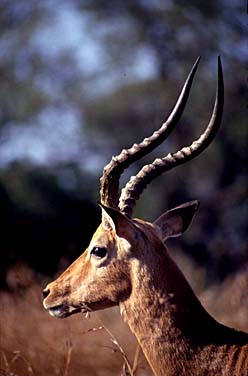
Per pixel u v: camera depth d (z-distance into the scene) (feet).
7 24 238.27
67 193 204.85
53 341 84.43
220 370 51.06
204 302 108.99
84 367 81.87
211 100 194.08
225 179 201.87
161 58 198.49
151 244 53.62
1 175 199.62
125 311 53.98
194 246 180.45
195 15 187.21
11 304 93.71
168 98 201.36
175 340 52.19
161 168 56.24
